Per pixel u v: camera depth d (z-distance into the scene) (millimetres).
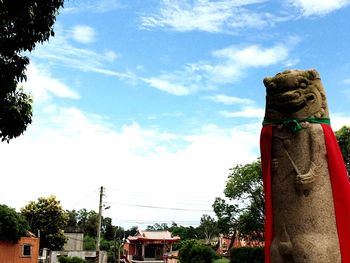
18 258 28562
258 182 28719
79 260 35875
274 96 5602
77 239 50500
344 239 5055
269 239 5375
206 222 59906
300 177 5141
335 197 5164
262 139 5680
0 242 27734
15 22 8781
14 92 9523
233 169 29922
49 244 44844
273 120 5625
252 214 29047
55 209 45438
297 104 5398
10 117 9461
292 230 5145
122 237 63688
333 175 5207
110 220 65000
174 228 66875
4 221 27781
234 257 27109
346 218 5086
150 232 58500
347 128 21703
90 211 67250
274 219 5391
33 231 44250
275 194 5418
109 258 51906
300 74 5473
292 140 5379
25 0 8703
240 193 29297
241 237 32344
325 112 5453
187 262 32875
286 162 5367
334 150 5273
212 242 52500
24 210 45344
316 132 5281
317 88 5484
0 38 8812
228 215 30109
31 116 9922
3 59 9055
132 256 56969
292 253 5078
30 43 9109
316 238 4996
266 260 5367
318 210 5082
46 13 9086
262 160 5668
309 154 5266
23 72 9289
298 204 5168
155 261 55125
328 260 4926
